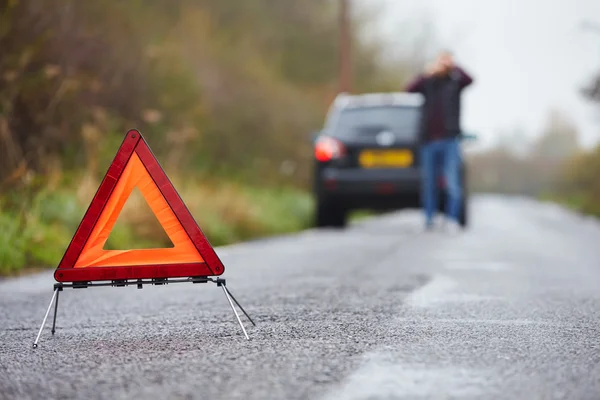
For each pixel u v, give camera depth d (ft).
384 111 77.61
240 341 24.88
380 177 75.31
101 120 77.05
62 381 20.21
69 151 72.84
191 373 20.74
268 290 36.96
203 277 25.75
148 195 25.82
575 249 60.23
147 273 25.57
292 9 185.57
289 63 183.52
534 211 148.46
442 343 24.35
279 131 131.75
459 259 50.70
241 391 18.92
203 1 143.84
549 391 18.90
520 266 46.93
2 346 24.91
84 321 29.55
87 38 82.38
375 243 63.21
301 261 50.24
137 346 24.47
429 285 38.24
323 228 79.97
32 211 53.52
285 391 18.89
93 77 82.74
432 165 73.67
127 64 89.40
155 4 128.77
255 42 166.09
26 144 68.13
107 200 25.71
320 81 185.26
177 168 85.61
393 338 25.14
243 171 115.96
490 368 21.12
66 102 74.18
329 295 35.04
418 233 73.92
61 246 52.03
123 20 92.63
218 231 67.15
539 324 27.73
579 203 190.80
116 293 37.17
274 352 23.16
